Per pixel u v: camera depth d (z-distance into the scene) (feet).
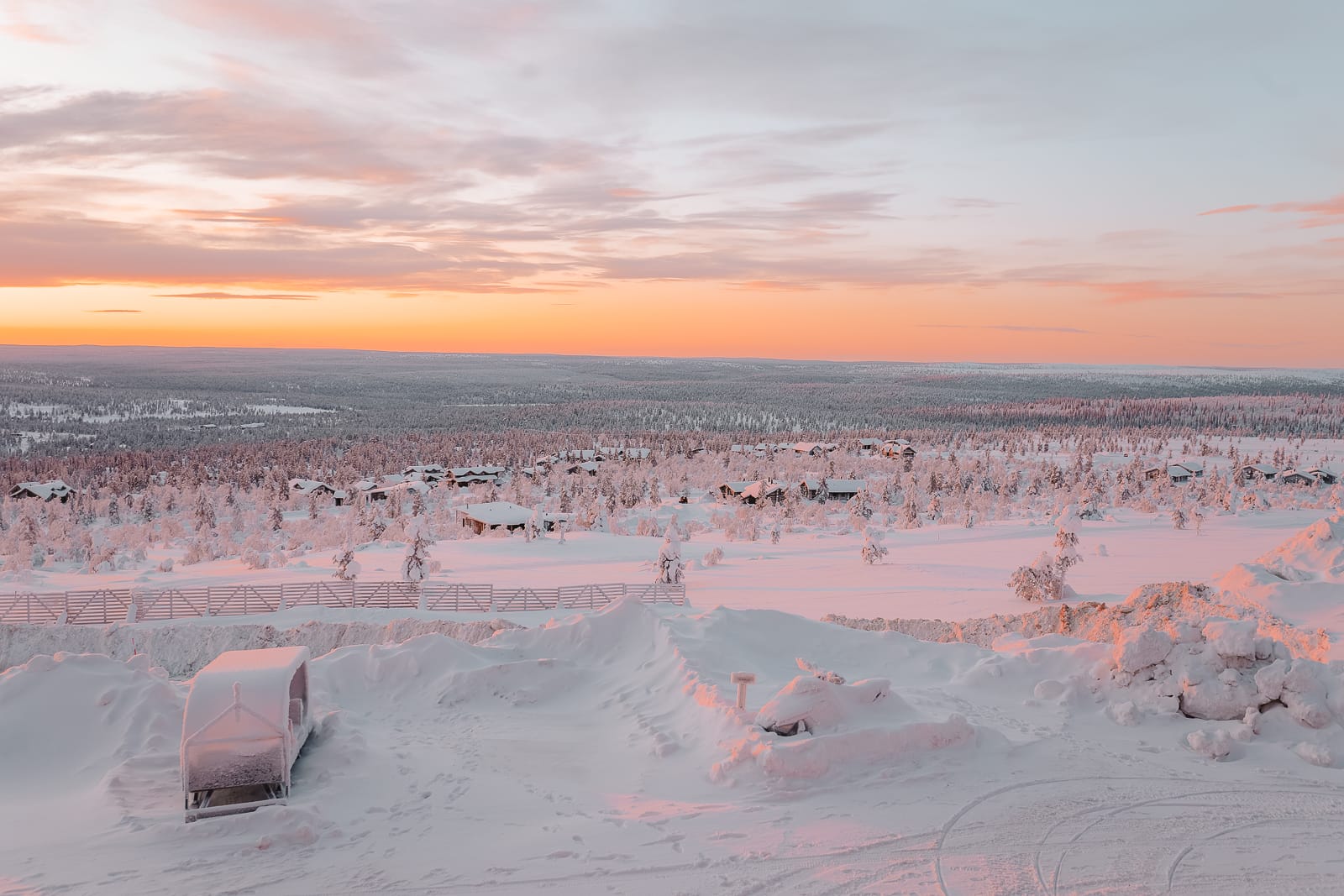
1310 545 82.48
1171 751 44.34
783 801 38.91
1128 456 611.06
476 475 435.53
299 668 46.52
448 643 61.41
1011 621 108.27
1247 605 69.46
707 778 42.11
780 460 486.79
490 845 35.58
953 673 59.57
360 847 35.63
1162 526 239.50
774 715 44.01
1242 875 31.96
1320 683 46.01
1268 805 37.93
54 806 40.86
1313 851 33.78
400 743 49.37
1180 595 72.84
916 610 122.93
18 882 32.83
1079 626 97.30
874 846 34.42
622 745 48.24
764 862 33.27
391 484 427.74
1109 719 49.08
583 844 35.35
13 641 104.68
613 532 258.98
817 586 149.69
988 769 41.83
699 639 61.46
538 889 31.71
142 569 184.14
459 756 47.19
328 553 204.64
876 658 62.95
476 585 131.23
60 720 48.73
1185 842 34.53
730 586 149.89
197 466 471.21
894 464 479.00
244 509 342.44
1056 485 381.60
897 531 254.06
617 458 501.97
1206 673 48.78
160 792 41.29
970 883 31.45
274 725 38.93
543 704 57.06
